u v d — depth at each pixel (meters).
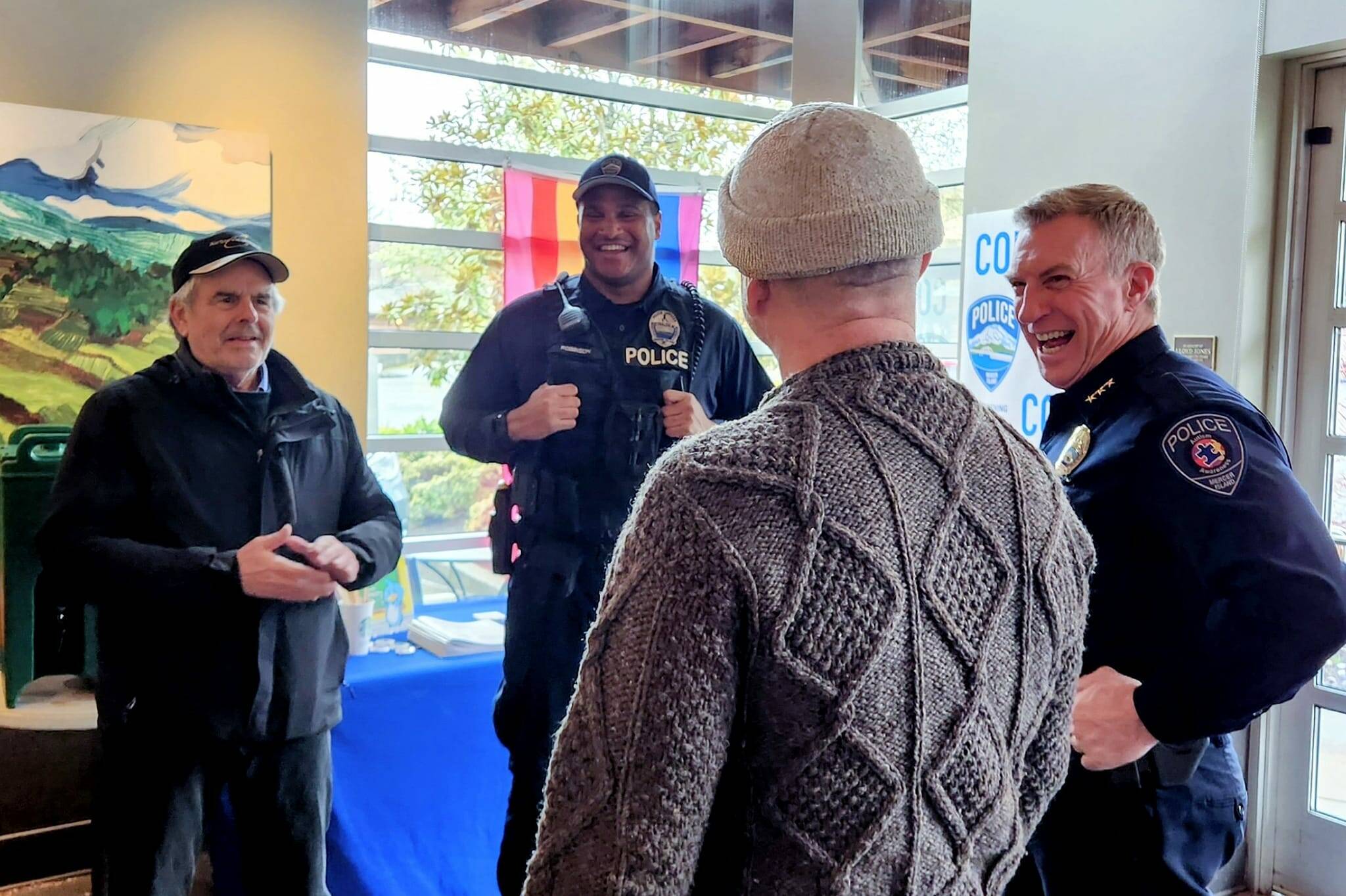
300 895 2.21
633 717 0.74
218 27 3.15
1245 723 1.36
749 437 0.78
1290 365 2.78
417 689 2.63
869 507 0.75
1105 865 1.51
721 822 0.81
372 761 2.57
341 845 2.49
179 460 2.11
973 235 3.39
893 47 4.12
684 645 0.74
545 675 2.10
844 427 0.78
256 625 2.11
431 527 3.86
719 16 4.23
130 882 2.09
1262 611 1.33
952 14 3.94
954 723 0.77
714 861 0.81
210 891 2.63
